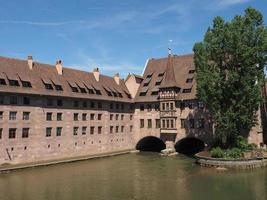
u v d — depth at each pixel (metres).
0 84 48.06
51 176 43.53
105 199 32.41
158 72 74.81
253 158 48.28
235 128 50.81
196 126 63.31
